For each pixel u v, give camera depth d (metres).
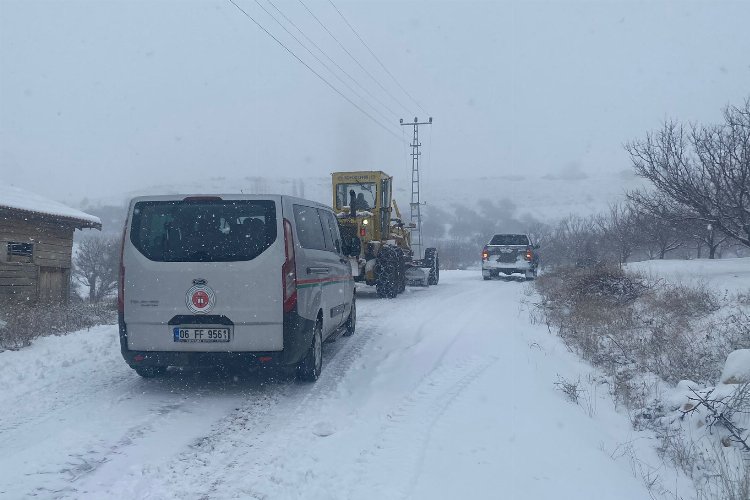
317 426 5.55
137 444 5.10
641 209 17.25
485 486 4.13
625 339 9.19
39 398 6.45
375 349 9.20
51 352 8.57
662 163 11.59
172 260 6.38
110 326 10.75
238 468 4.61
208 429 5.53
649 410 6.32
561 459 4.67
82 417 5.81
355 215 14.63
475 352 8.56
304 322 6.64
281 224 6.43
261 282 6.32
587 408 6.51
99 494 4.12
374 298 16.77
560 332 10.32
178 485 4.29
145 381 7.25
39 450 4.89
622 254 21.38
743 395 5.54
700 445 5.42
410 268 20.47
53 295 17.62
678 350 7.88
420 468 4.43
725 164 10.79
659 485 4.68
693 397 5.96
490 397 6.27
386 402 6.30
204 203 6.49
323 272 7.69
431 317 12.46
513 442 4.98
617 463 4.95
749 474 4.50
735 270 13.41
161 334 6.37
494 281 24.77
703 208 11.23
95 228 18.97
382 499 3.93
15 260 16.20
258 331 6.33
